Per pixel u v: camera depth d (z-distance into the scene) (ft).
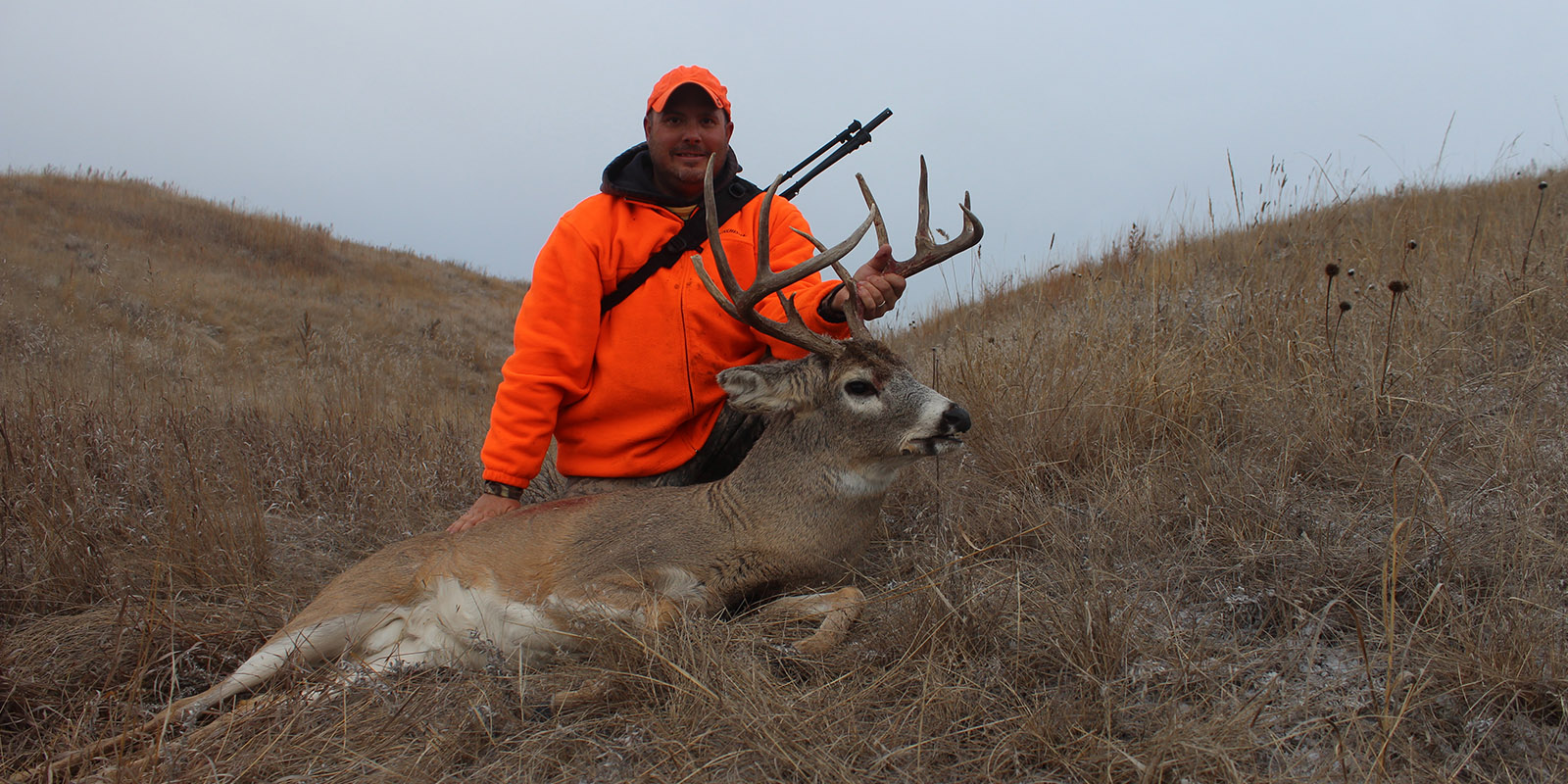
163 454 16.87
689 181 14.46
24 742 9.50
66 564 12.99
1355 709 8.12
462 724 9.05
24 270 54.75
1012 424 16.20
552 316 13.78
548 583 11.35
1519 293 17.42
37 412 18.69
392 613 11.75
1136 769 7.51
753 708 8.59
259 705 9.80
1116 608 10.24
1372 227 27.43
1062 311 25.11
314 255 83.10
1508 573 9.89
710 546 11.64
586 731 9.07
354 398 25.93
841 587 12.41
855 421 11.87
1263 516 11.88
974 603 10.07
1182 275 24.97
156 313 55.01
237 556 13.71
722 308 12.58
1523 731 7.87
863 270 13.64
